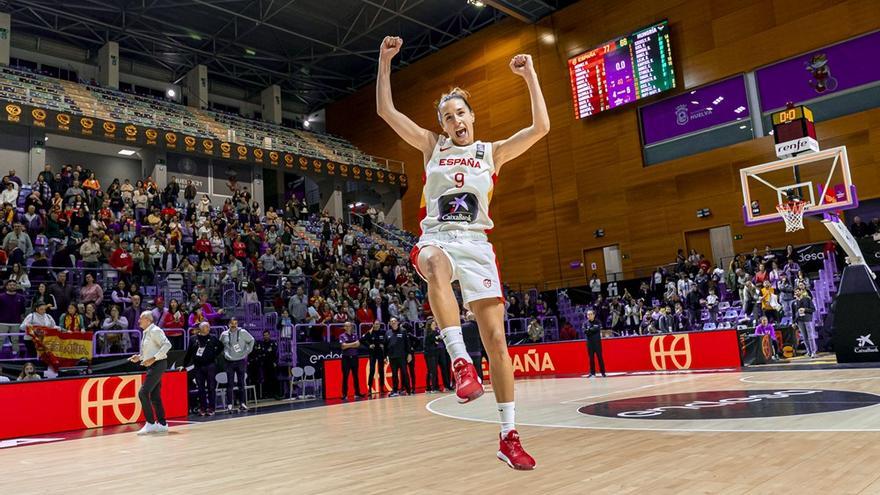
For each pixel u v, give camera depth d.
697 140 20.12
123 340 12.03
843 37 17.70
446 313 2.64
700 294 17.52
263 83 29.30
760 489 3.14
